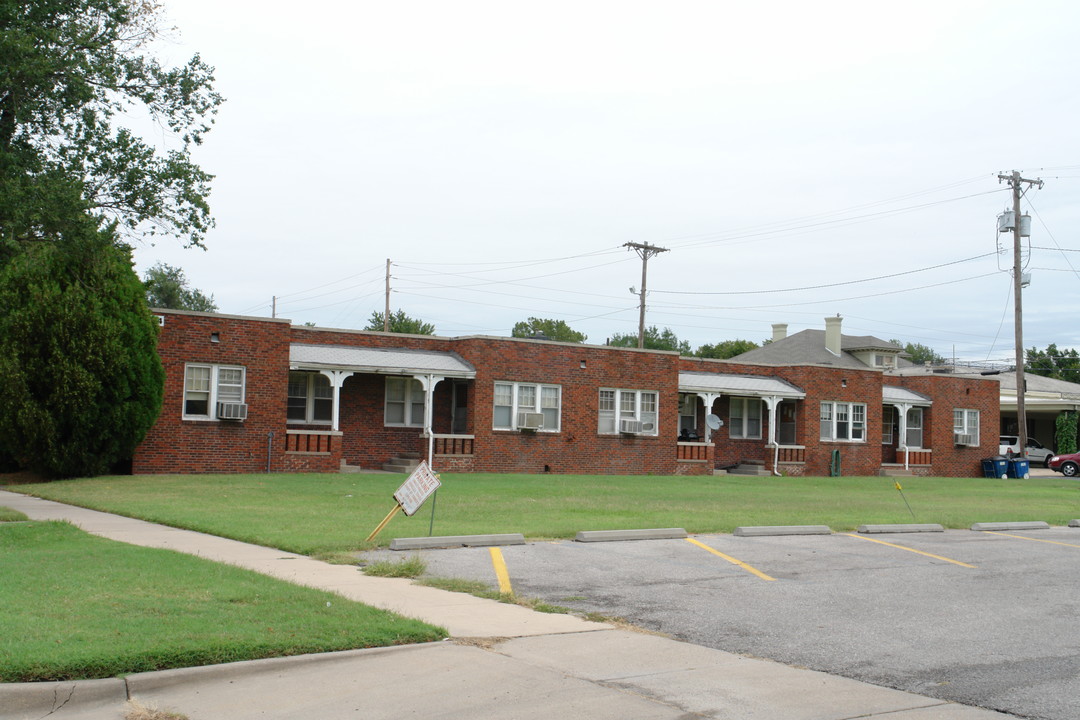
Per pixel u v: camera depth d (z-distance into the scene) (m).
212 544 13.64
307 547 13.19
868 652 8.77
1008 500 27.80
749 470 40.59
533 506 20.20
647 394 36.81
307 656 7.62
